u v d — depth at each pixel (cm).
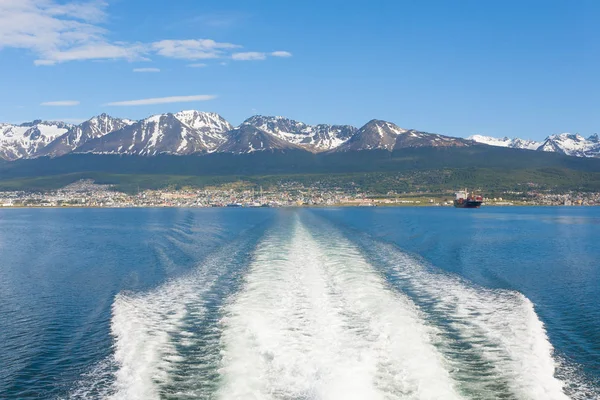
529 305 3525
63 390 2308
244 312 3166
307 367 2283
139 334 2916
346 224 12188
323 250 6028
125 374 2366
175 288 4231
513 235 9875
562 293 4209
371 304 3316
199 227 11969
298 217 15400
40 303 4006
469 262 5862
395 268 5044
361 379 2142
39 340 3058
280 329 2806
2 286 4719
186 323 3098
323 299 3459
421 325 2934
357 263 5006
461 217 18000
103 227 12962
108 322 3325
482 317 3167
